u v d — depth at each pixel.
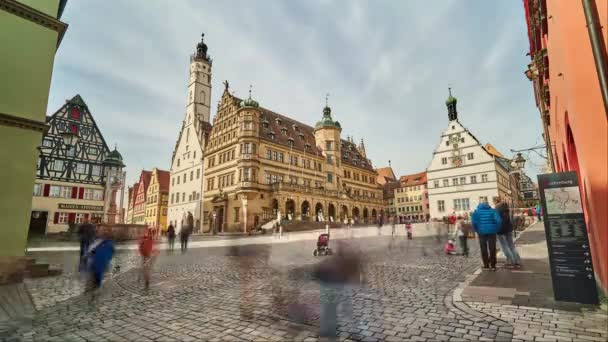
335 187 61.50
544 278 7.37
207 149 55.69
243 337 4.55
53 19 11.14
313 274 5.14
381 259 12.07
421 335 4.35
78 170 44.41
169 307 6.32
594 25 4.52
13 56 10.20
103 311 6.14
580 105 5.11
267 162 48.41
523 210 39.00
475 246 16.53
